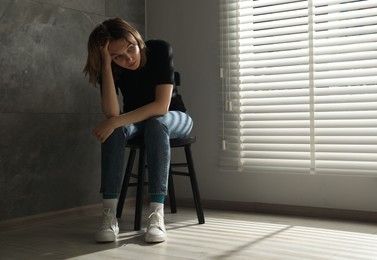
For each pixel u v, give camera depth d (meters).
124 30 2.02
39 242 1.93
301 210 2.47
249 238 1.93
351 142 2.34
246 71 2.61
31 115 2.26
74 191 2.49
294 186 2.50
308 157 2.45
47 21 2.33
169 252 1.72
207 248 1.77
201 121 2.77
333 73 2.37
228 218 2.39
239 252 1.71
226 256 1.66
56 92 2.38
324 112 2.41
